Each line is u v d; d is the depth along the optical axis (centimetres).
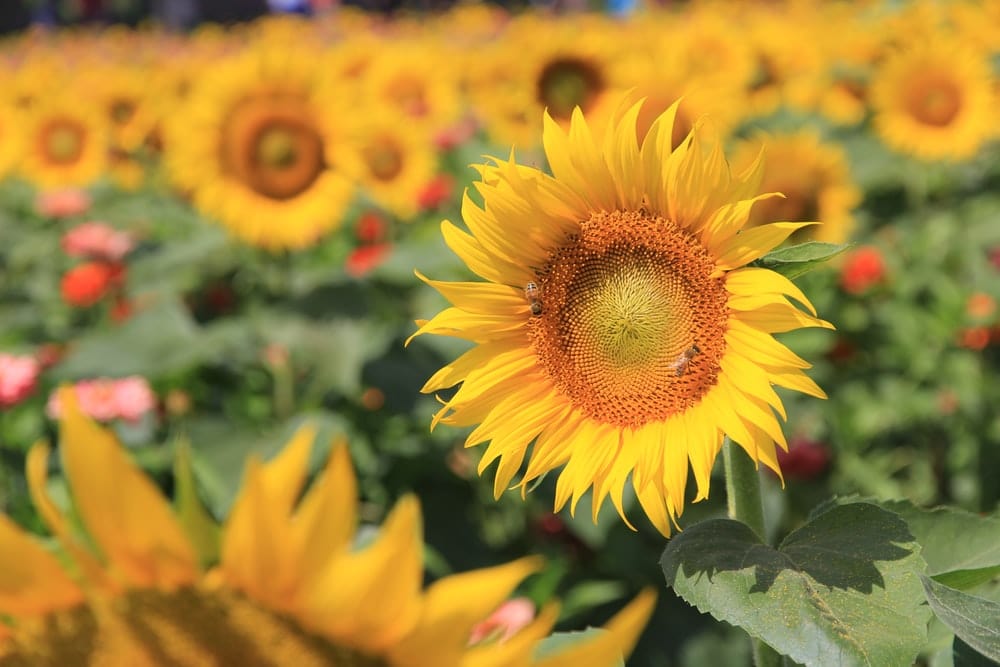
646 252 188
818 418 518
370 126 560
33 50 2461
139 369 462
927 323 528
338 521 99
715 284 184
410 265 487
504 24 2011
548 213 194
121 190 848
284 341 487
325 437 412
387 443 468
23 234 789
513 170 192
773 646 156
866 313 544
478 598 97
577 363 190
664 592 384
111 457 102
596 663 98
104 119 782
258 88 550
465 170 703
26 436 468
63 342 604
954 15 864
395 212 678
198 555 117
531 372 193
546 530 420
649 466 181
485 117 838
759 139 639
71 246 632
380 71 854
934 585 161
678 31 1073
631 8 1686
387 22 2391
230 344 486
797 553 166
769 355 175
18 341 601
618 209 193
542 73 658
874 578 160
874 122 795
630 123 189
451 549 429
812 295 524
